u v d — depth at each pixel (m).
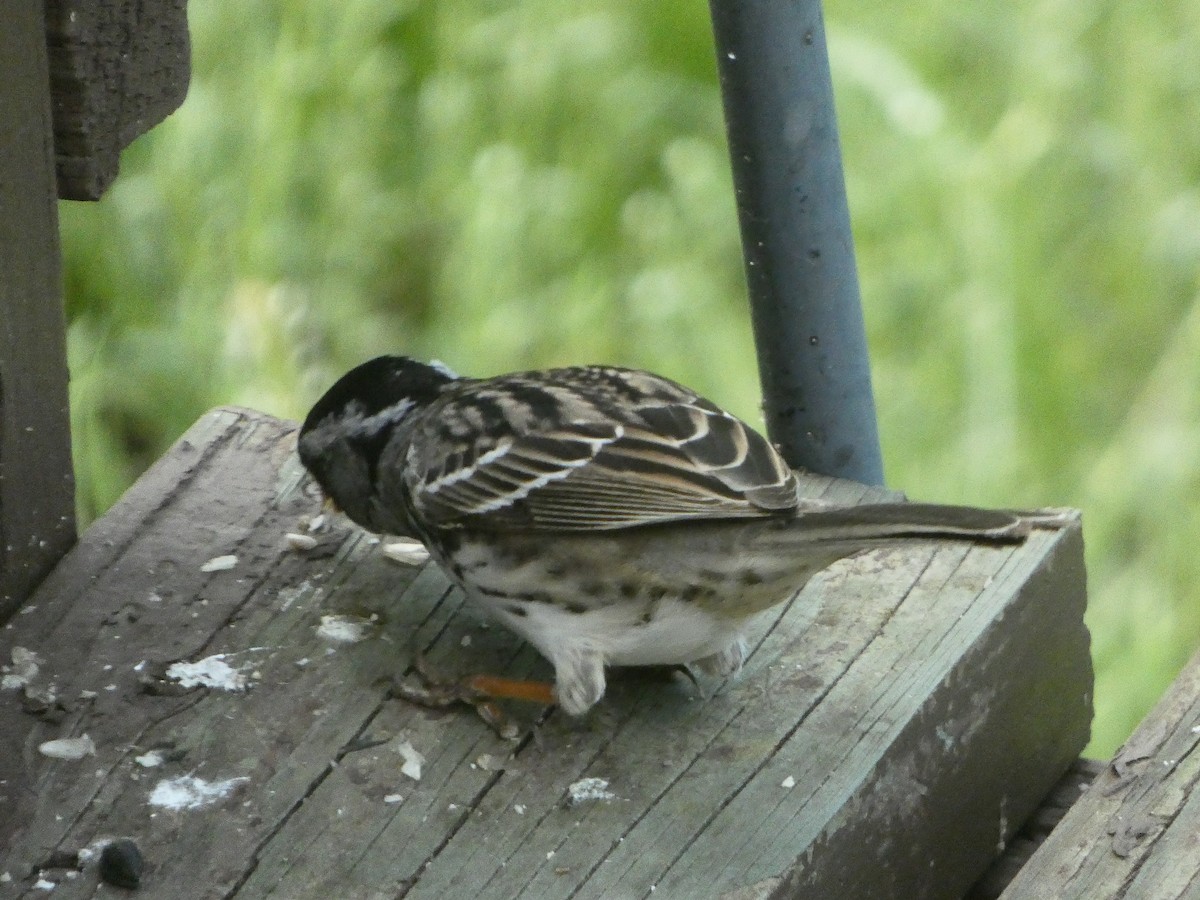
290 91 14.13
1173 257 15.44
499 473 8.18
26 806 7.61
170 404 13.38
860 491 9.88
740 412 14.66
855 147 15.77
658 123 16.05
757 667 8.30
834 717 7.98
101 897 7.25
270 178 13.89
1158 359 15.16
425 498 8.35
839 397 10.05
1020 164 15.34
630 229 15.60
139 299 13.55
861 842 7.70
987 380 14.59
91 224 13.55
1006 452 14.34
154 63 8.74
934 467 14.36
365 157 14.88
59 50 8.28
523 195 15.26
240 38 14.41
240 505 9.37
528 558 8.13
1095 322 15.33
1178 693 7.96
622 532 7.96
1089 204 15.62
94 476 13.07
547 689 8.14
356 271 14.67
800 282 9.84
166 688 8.20
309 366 14.07
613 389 8.53
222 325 13.41
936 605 8.54
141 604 8.70
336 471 9.02
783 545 7.73
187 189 13.67
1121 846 7.26
